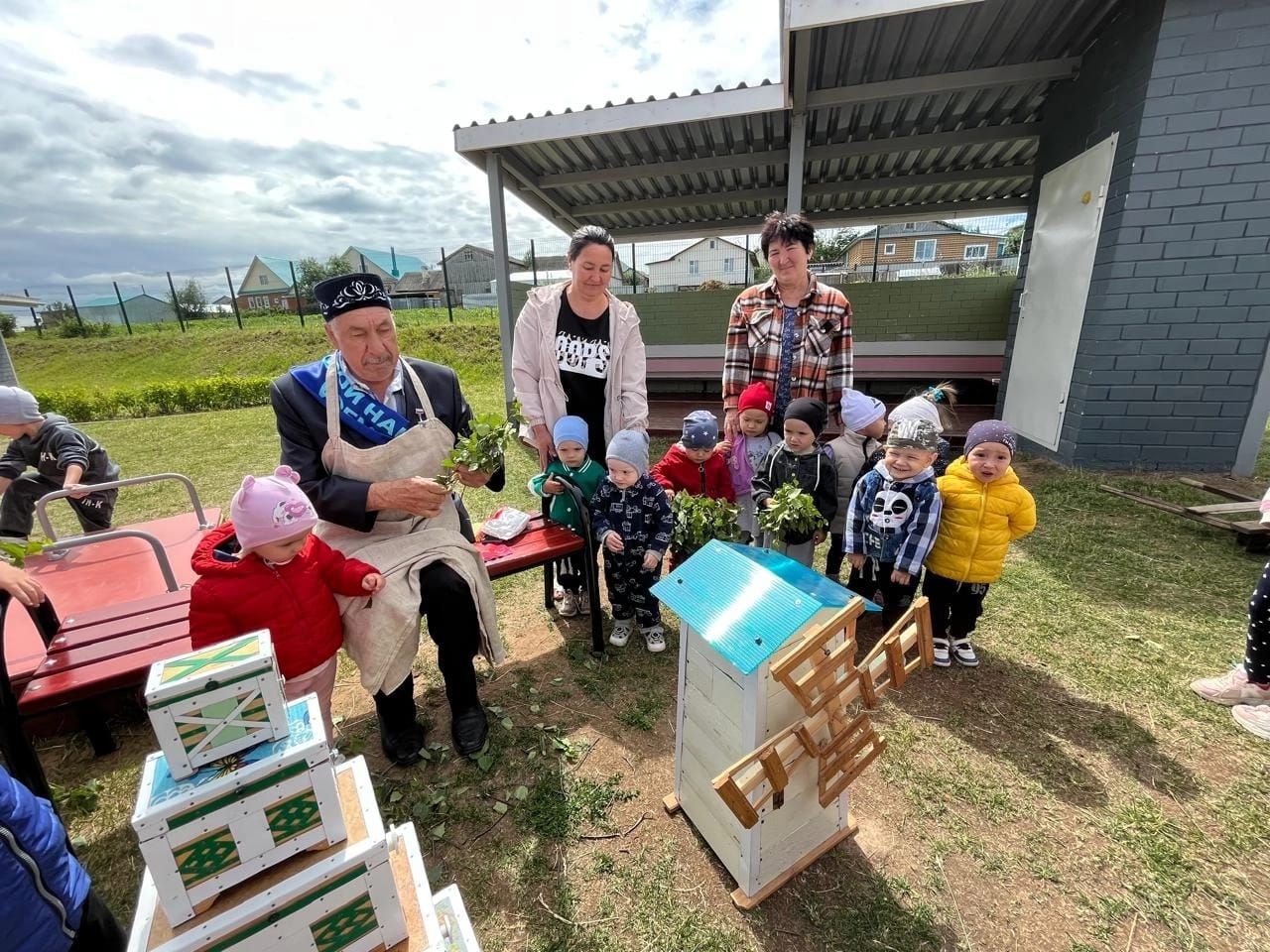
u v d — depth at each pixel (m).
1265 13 4.18
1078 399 5.32
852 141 7.32
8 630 2.70
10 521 3.66
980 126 7.00
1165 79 4.42
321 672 1.92
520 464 6.21
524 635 3.11
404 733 2.21
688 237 11.10
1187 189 4.55
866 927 1.59
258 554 1.76
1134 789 2.02
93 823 2.04
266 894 1.04
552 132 6.17
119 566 3.47
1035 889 1.69
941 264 9.51
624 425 2.97
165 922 1.03
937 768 2.13
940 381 8.70
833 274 9.94
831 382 3.12
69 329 22.55
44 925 0.99
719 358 9.37
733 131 6.69
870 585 2.97
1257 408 4.76
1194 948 1.53
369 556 2.05
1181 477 4.90
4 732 1.64
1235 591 3.23
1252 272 4.56
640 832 1.90
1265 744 2.19
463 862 1.82
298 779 1.06
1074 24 4.96
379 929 1.15
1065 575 3.45
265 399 12.73
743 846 1.60
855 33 4.92
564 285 2.89
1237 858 1.77
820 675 1.39
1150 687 2.51
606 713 2.47
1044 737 2.27
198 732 1.01
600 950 1.56
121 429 10.24
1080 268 5.39
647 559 2.63
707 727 1.69
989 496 2.54
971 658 2.69
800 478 2.82
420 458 2.10
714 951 1.54
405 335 15.63
